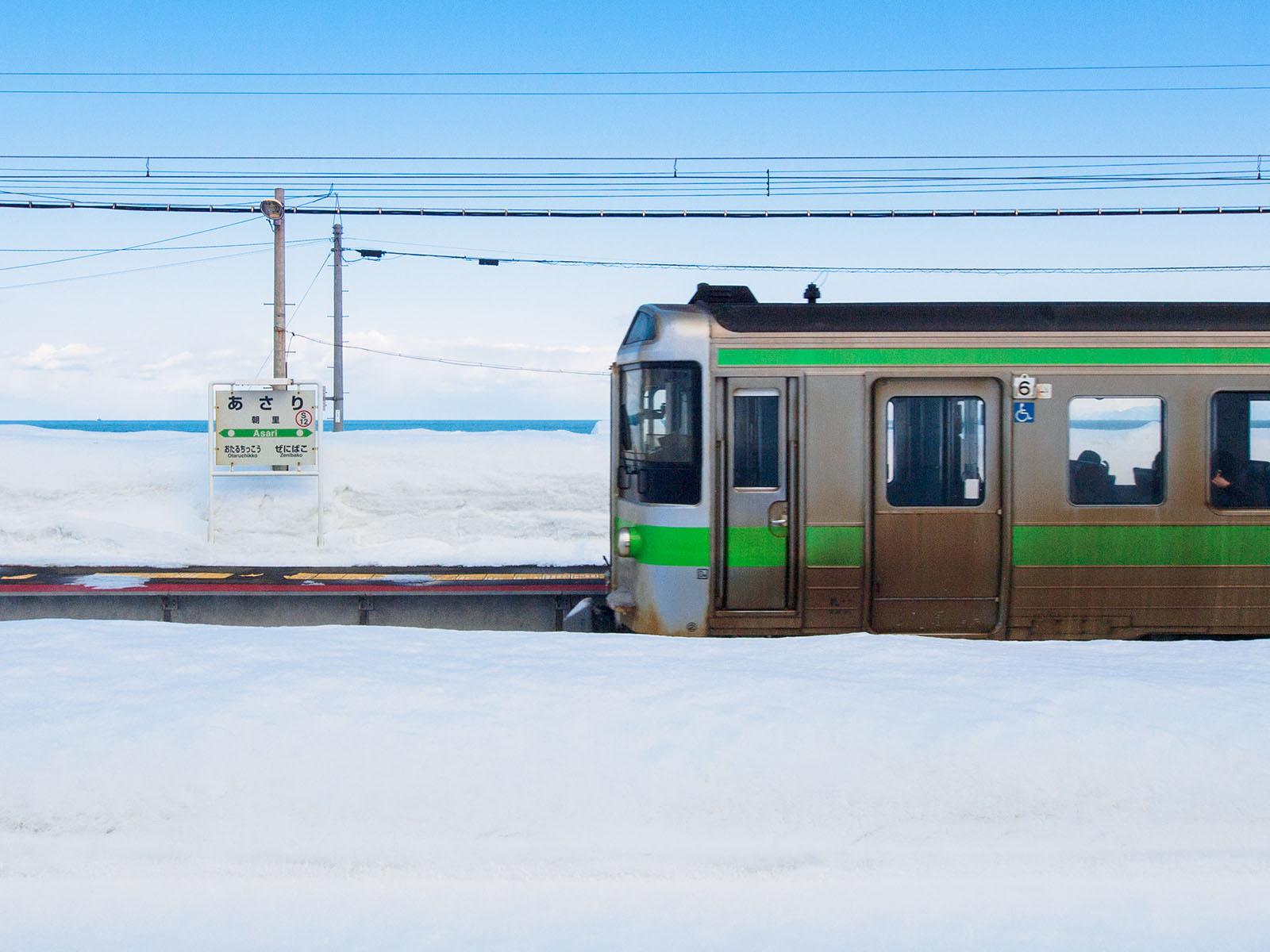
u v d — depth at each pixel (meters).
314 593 11.67
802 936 3.60
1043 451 9.09
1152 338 9.11
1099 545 9.11
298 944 3.54
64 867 3.94
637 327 9.77
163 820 4.09
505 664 5.63
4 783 4.16
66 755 4.28
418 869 3.93
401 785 4.23
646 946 3.53
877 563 9.09
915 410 9.11
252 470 15.59
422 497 16.38
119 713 4.62
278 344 20.30
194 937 3.58
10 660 5.55
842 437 9.06
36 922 3.67
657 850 4.00
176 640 6.15
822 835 4.07
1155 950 3.54
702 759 4.38
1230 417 9.16
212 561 14.27
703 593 9.10
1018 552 9.09
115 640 6.11
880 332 9.09
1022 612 9.16
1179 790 4.28
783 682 5.24
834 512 9.07
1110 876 3.95
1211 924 3.69
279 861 3.96
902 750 4.43
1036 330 9.09
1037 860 4.00
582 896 3.82
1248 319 9.24
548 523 15.93
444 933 3.60
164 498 16.52
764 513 9.10
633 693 5.03
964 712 4.77
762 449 9.12
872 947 3.54
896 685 5.20
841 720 4.66
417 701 4.87
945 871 3.96
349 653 5.85
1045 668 5.64
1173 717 4.72
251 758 4.31
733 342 9.08
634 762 4.36
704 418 9.06
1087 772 4.34
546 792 4.21
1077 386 9.09
